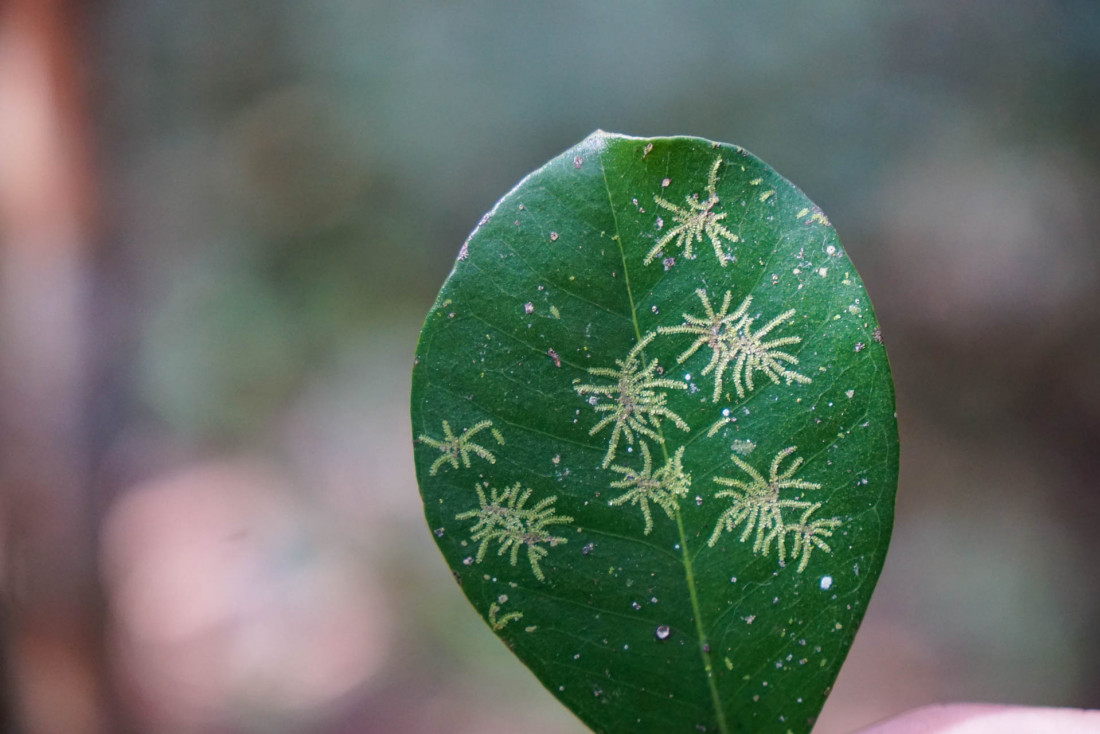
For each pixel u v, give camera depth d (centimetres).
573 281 22
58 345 65
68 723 66
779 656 22
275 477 101
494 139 110
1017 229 89
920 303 93
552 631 22
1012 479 87
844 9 99
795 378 22
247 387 104
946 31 95
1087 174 87
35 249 65
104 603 69
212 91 107
